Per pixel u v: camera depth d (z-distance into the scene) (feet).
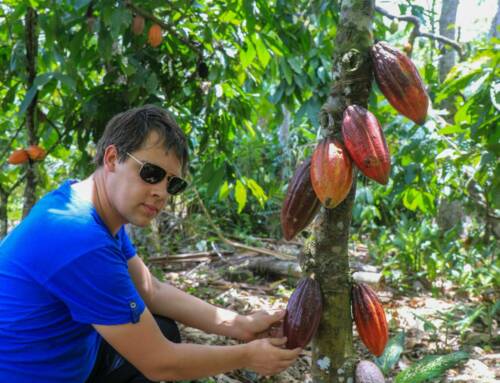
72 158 18.30
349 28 5.43
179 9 12.44
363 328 5.60
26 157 12.28
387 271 16.20
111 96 12.08
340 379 5.67
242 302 14.05
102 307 5.58
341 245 5.60
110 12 10.07
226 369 5.98
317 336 5.71
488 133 10.35
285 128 25.23
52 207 5.77
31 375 5.89
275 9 12.96
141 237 19.01
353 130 5.03
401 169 13.47
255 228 24.52
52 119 12.83
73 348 6.10
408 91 5.24
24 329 5.76
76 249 5.51
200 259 18.49
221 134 13.61
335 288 5.61
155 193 5.87
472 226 18.88
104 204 6.06
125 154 5.74
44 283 5.59
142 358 5.88
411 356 10.98
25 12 11.62
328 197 5.02
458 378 9.60
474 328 12.77
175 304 7.52
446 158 12.00
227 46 13.07
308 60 14.52
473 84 10.41
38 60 13.30
